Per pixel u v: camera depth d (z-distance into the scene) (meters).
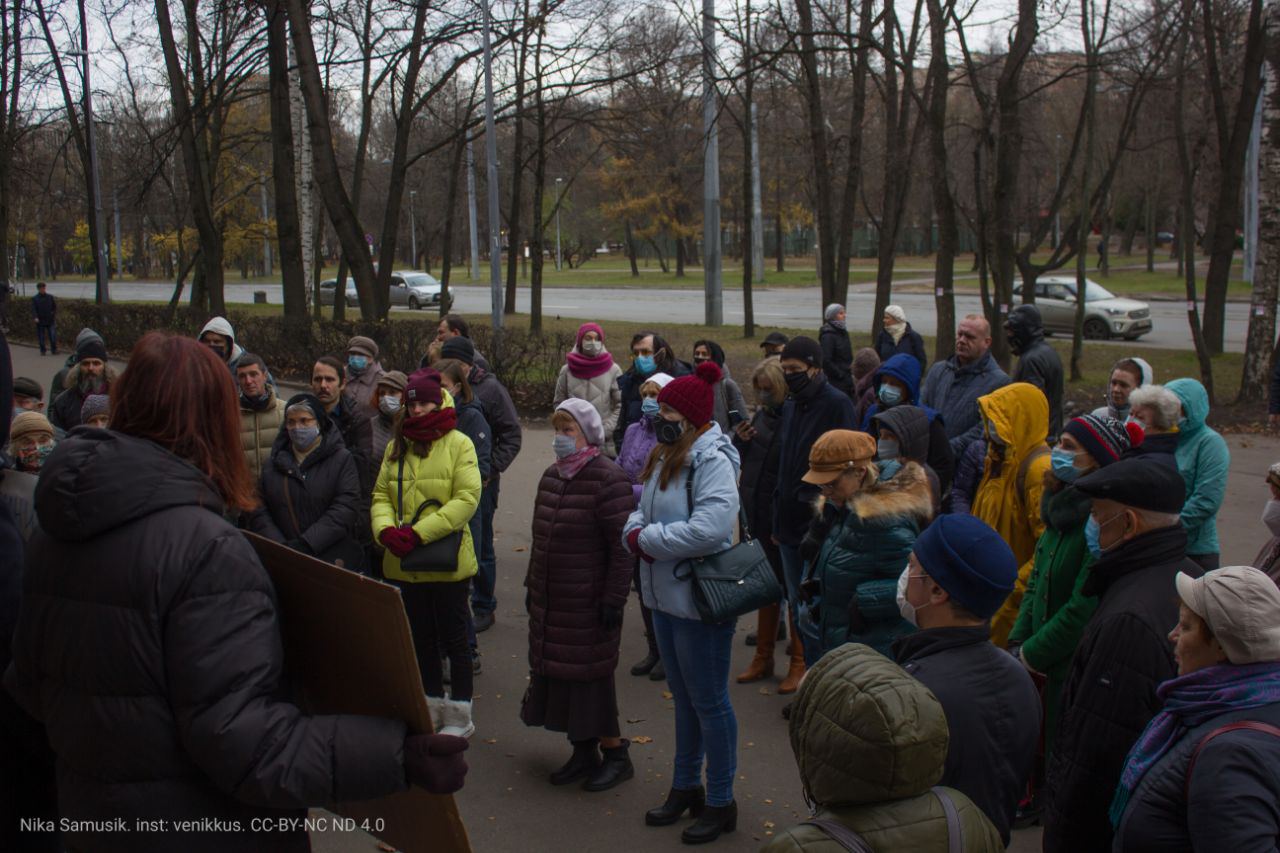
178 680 1.83
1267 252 14.26
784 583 5.87
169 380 2.01
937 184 16.48
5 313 29.05
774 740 4.97
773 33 19.59
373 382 6.94
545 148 28.12
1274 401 9.93
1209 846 2.10
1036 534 4.61
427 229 50.78
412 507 4.92
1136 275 49.12
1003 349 16.38
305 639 2.14
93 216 30.28
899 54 18.33
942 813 1.93
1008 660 2.61
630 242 63.22
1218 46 17.72
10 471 3.26
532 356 15.28
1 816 2.31
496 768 4.72
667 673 4.19
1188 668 2.38
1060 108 34.00
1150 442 4.48
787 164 42.75
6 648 2.26
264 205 45.50
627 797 4.44
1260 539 8.34
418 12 20.95
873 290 45.06
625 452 6.16
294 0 18.20
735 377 18.05
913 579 2.71
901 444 4.56
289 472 5.00
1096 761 2.86
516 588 7.48
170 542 1.86
